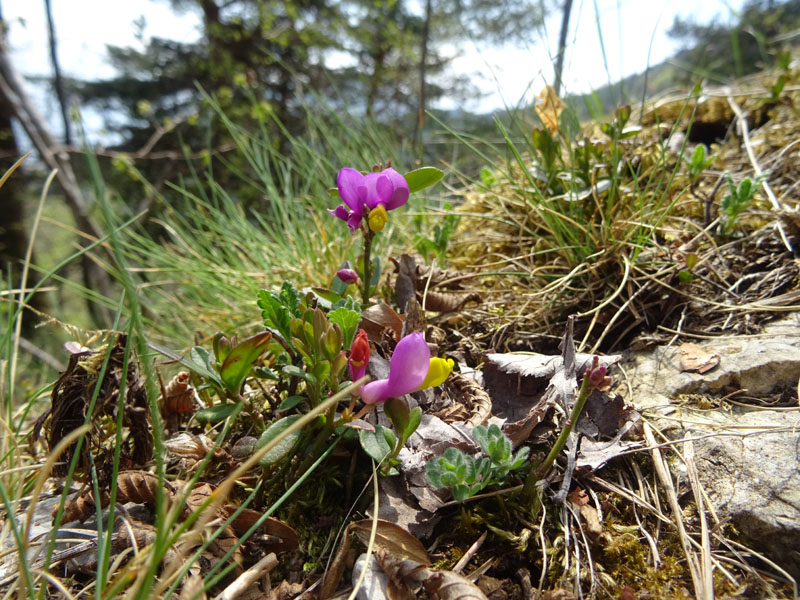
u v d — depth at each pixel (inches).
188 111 43.7
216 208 9.7
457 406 4.4
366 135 11.2
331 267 7.9
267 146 10.1
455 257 7.8
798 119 8.7
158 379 4.4
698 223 6.7
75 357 3.9
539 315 6.0
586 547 3.5
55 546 3.7
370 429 3.5
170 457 4.3
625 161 7.0
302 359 4.2
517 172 8.3
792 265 5.7
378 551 3.4
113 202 26.2
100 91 45.3
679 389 4.6
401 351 3.3
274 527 3.5
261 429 4.4
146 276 11.6
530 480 3.6
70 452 3.9
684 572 3.4
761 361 4.6
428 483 3.8
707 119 10.2
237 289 8.0
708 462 3.9
